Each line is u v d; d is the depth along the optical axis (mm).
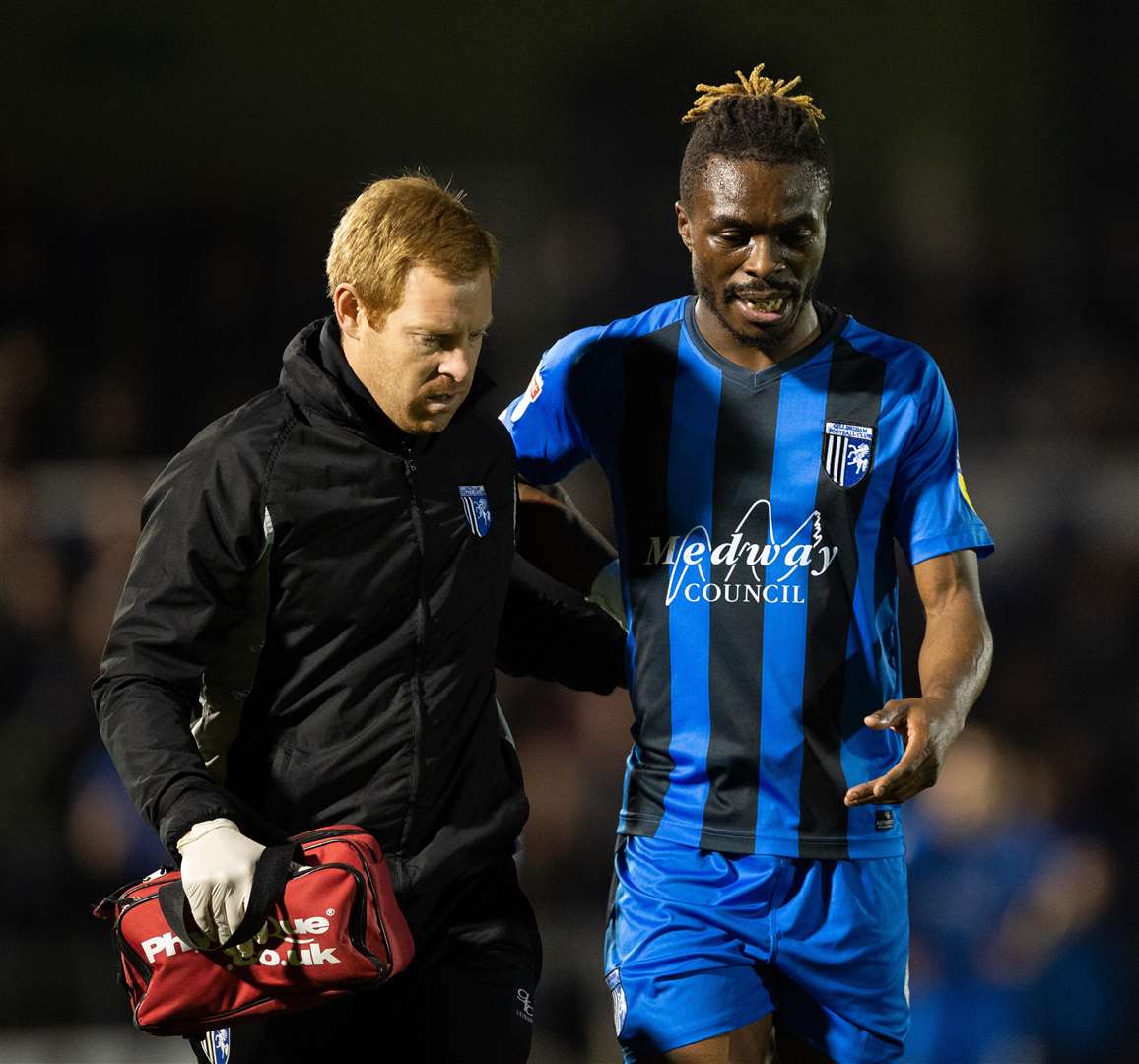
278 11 41812
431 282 10305
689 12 41688
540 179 41031
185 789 9734
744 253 11266
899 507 12055
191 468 10445
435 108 41812
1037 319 39531
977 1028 23719
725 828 11828
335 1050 11047
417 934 10938
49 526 30875
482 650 11172
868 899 11875
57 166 41438
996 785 24594
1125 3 41656
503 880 11414
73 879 26203
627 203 39688
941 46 41969
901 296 39906
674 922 11852
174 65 41750
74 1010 24750
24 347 38188
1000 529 31438
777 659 11758
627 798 12359
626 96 40188
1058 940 23969
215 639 10469
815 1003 11984
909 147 42000
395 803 10766
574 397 12391
